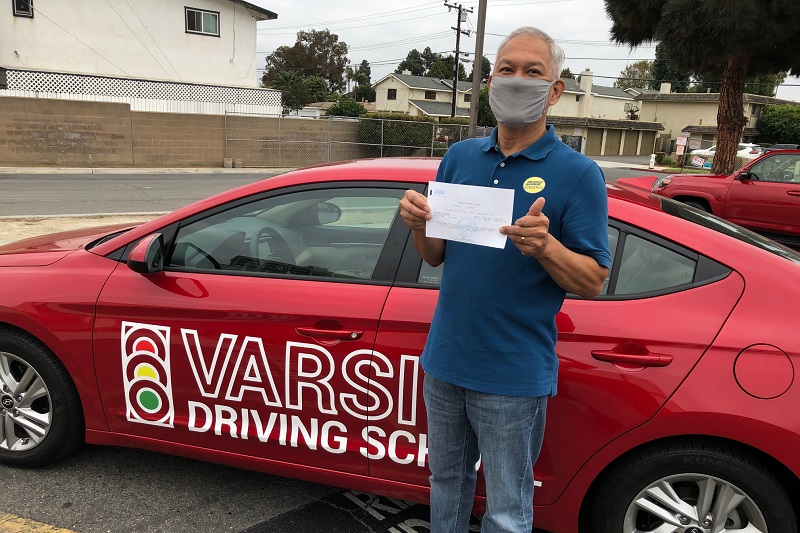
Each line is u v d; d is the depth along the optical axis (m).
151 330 2.51
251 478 2.88
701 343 1.98
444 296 1.79
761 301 2.00
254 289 2.43
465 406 1.86
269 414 2.43
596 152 51.41
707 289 2.06
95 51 21.64
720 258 2.09
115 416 2.66
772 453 1.88
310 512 2.64
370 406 2.28
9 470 2.86
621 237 2.19
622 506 2.11
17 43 20.20
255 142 21.84
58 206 10.63
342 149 23.72
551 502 2.17
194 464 2.99
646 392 1.99
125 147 19.42
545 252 1.51
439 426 1.90
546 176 1.65
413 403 2.22
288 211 2.64
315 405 2.36
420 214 1.69
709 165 34.12
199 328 2.45
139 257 2.48
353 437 2.34
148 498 2.69
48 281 2.67
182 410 2.55
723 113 13.48
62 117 18.19
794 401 1.87
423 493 2.30
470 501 2.04
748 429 1.89
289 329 2.34
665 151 52.69
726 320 2.00
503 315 1.69
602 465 2.07
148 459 3.01
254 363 2.40
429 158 2.79
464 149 1.86
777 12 10.73
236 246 2.59
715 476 1.99
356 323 2.26
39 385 2.75
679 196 9.72
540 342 1.72
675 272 2.12
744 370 1.92
